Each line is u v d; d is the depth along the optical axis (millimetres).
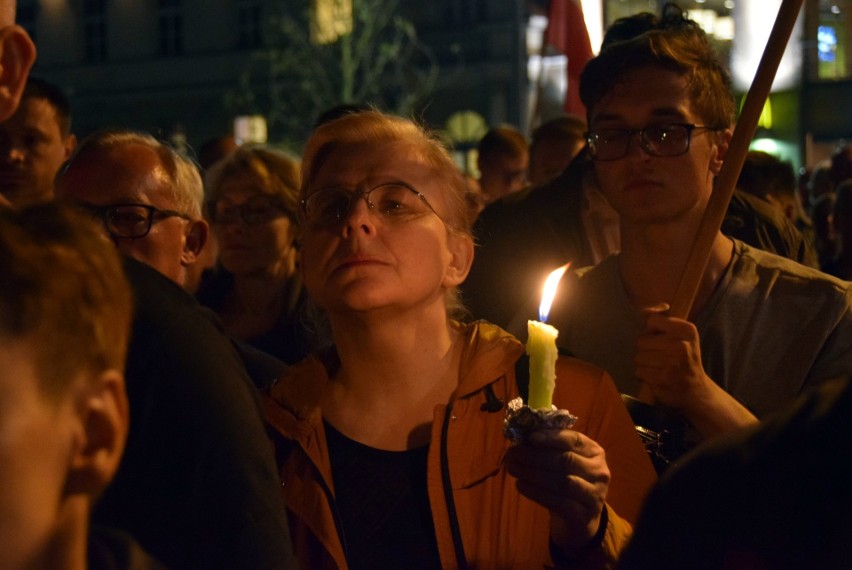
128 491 1669
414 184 2256
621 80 2771
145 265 1785
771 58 2391
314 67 32938
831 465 1209
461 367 2281
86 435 1250
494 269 4000
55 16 37156
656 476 2256
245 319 4266
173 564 1655
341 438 2238
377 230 2211
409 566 2125
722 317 2730
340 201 2254
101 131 2980
